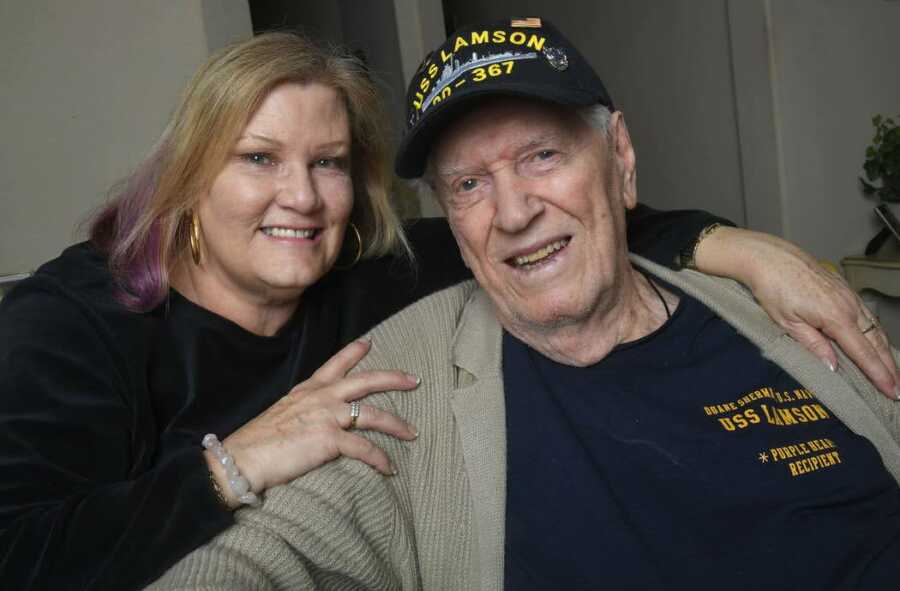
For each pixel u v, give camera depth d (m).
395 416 1.12
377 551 1.05
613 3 3.64
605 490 1.05
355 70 1.38
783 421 1.11
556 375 1.17
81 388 1.19
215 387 1.34
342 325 1.54
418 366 1.20
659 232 1.40
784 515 1.04
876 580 1.02
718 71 3.17
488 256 1.13
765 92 2.92
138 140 2.16
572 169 1.07
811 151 2.96
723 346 1.19
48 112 2.17
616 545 1.03
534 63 1.04
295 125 1.26
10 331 1.21
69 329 1.22
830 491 1.06
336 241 1.40
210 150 1.25
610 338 1.17
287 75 1.24
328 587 1.00
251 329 1.41
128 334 1.25
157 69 2.13
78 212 2.19
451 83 1.03
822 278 1.20
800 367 1.16
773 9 2.86
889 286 2.85
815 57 2.92
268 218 1.30
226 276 1.36
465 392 1.15
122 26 2.13
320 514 0.98
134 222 1.34
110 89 2.16
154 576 0.91
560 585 1.03
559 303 1.10
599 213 1.10
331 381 1.18
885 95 3.02
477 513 1.08
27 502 1.09
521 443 1.12
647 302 1.25
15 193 2.20
